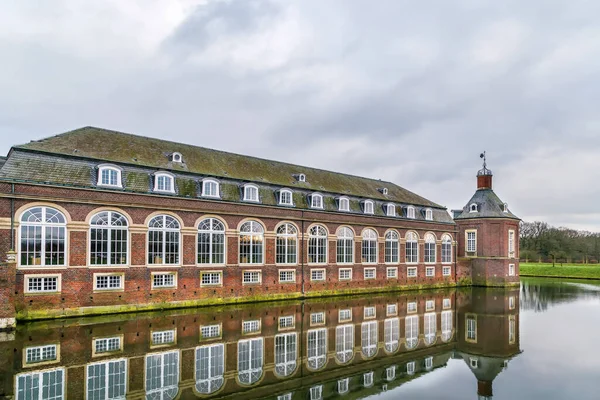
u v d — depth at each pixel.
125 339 17.78
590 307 30.95
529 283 55.31
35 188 22.55
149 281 26.36
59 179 23.59
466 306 31.22
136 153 29.14
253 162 37.97
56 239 23.19
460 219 53.88
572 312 28.34
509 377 14.21
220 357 15.40
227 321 22.39
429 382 13.62
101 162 25.89
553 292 42.59
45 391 11.70
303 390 12.50
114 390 11.88
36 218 22.64
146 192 26.53
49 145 25.36
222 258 30.11
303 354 16.30
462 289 46.38
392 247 43.66
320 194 37.41
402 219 44.56
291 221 34.59
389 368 15.08
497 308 30.20
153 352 15.81
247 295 31.22
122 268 25.30
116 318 23.05
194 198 28.50
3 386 12.09
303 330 20.47
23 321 21.75
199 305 28.52
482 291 43.88
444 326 22.94
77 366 13.99
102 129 29.78
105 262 24.78
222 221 30.17
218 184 30.28
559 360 16.41
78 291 23.67
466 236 53.44
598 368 15.31
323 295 36.56
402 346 18.30
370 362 15.75
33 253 22.39
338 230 38.41
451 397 12.21
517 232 53.00
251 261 31.78
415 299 35.41
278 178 37.38
